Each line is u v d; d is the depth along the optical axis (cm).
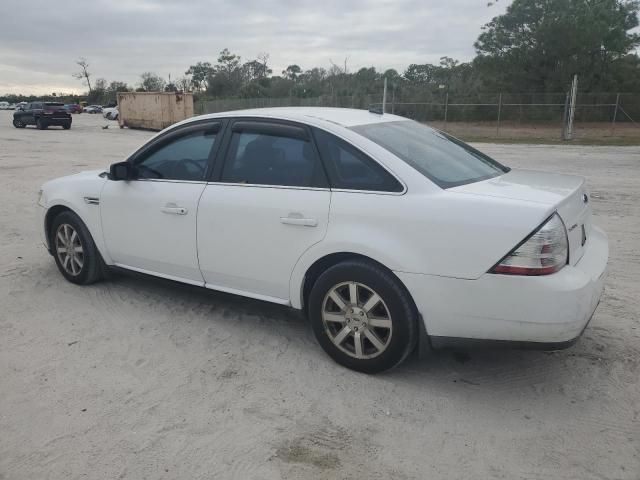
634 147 2280
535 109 3278
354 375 372
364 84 4344
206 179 428
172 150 456
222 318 463
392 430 315
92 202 496
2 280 550
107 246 496
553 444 302
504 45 4281
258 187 398
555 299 305
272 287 399
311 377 370
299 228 374
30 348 411
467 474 279
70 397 346
